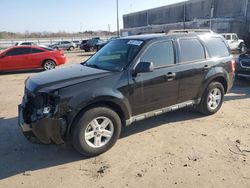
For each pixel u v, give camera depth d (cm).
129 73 442
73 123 396
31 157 425
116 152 435
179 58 509
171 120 572
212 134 500
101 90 407
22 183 357
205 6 5034
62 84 396
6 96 825
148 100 472
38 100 396
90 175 373
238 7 4253
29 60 1375
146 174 371
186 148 445
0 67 1319
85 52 3353
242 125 545
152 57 472
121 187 345
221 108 657
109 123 428
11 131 527
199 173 371
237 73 941
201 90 559
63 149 448
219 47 594
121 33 7056
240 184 346
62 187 347
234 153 427
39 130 384
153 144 461
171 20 6100
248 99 748
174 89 506
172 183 350
